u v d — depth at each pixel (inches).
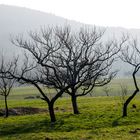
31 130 1830.7
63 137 1477.6
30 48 2130.9
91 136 1475.1
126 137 1389.0
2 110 2878.9
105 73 2522.1
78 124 1902.1
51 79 2279.8
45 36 2255.2
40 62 2090.3
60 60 2413.9
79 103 3558.1
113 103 3090.6
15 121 2225.6
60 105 3464.6
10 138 1588.3
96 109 2615.7
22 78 2010.3
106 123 1909.4
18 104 3895.2
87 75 2314.2
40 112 2881.4
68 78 2223.2
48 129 1813.5
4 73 2023.9
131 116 2103.8
